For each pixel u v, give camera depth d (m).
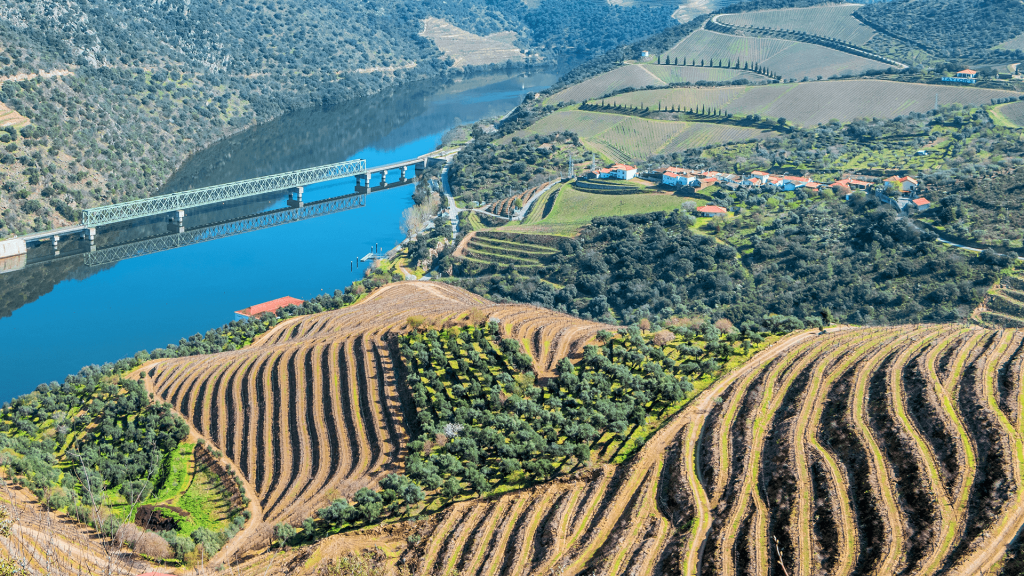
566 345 185.75
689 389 157.62
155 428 174.62
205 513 149.25
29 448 163.25
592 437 145.12
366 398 174.12
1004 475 107.56
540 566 111.31
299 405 177.38
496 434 145.12
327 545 123.94
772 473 123.25
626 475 131.62
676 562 106.19
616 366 165.75
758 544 107.19
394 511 133.88
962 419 124.31
